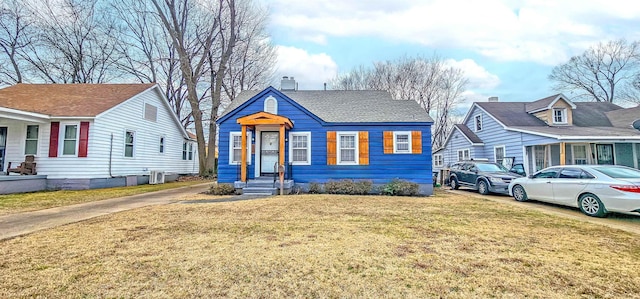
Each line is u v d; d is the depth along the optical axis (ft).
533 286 10.31
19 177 39.01
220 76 73.41
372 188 40.98
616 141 46.73
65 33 73.51
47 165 42.88
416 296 9.48
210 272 11.19
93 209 25.61
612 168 26.55
